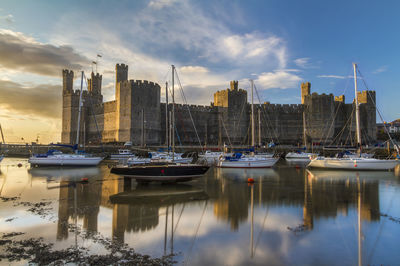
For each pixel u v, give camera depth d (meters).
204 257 6.25
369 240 7.25
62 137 63.12
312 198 12.11
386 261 6.11
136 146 44.97
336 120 61.56
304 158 41.25
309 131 61.72
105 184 15.93
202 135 58.91
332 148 47.03
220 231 7.93
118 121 51.12
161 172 15.43
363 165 22.30
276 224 8.55
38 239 7.21
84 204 11.04
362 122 61.06
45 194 13.03
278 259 6.19
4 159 41.97
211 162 32.50
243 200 11.77
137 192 13.48
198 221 8.86
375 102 61.31
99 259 6.03
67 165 26.08
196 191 13.75
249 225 8.45
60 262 5.88
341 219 9.02
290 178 18.33
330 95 60.41
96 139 59.75
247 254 6.43
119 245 6.86
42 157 25.44
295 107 64.38
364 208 10.37
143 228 8.16
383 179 17.80
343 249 6.72
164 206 10.75
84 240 7.16
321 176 19.28
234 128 60.91
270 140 61.78
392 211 9.93
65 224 8.46
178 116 56.78
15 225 8.34
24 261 5.91
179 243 7.03
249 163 24.70
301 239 7.33
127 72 61.03
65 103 63.03
